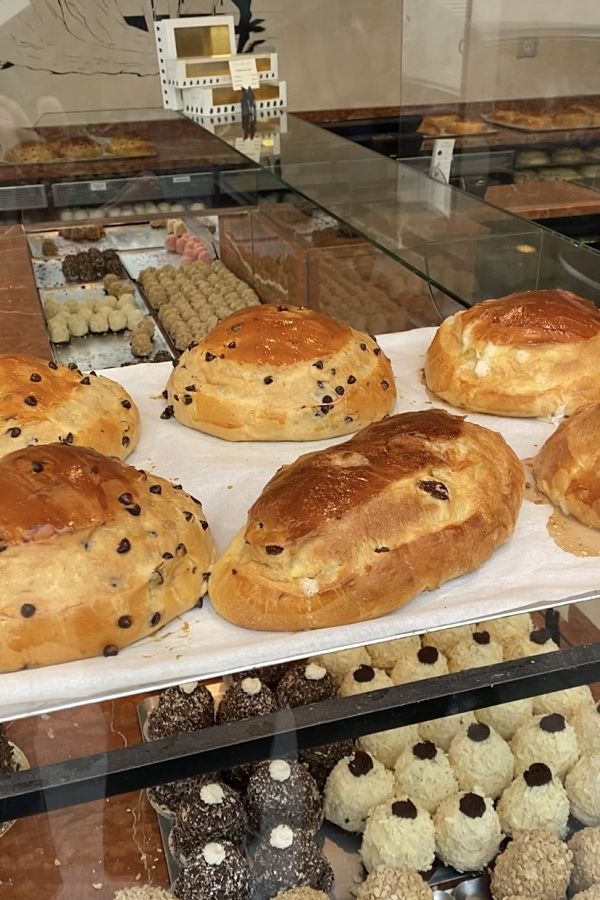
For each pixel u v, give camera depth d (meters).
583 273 1.32
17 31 3.12
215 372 1.16
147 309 2.34
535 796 0.91
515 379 1.17
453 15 3.28
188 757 0.74
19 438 1.03
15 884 0.82
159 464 1.11
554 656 0.80
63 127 2.56
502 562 0.94
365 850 0.91
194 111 2.26
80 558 0.83
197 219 2.53
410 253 1.38
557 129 3.04
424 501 0.91
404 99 3.54
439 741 0.94
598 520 0.97
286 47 3.46
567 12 3.13
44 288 2.38
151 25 3.23
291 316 1.21
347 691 0.79
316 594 0.85
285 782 0.88
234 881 0.85
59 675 0.79
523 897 0.89
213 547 0.95
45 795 0.72
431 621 0.85
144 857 0.85
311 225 1.89
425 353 1.37
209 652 0.82
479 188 2.69
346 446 0.98
